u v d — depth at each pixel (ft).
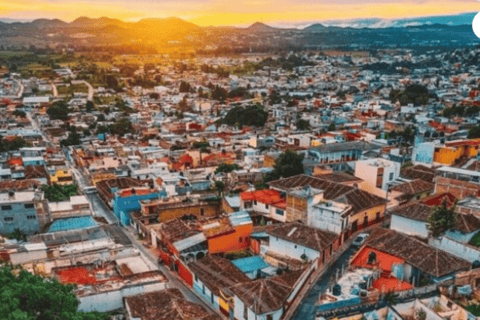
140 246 260.83
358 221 252.21
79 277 184.24
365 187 303.27
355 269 180.24
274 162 376.07
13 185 305.53
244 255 231.09
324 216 238.07
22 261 199.41
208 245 230.48
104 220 287.07
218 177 358.23
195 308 165.68
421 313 147.33
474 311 152.35
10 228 260.62
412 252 187.93
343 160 388.98
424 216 221.05
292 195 251.60
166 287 181.27
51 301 130.00
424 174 306.35
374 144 415.85
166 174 375.45
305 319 172.65
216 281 196.54
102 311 168.86
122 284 177.68
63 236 234.79
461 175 264.11
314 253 209.97
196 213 293.43
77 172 428.97
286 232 223.10
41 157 415.85
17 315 111.04
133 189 312.71
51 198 309.22
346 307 145.69
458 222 209.46
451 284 165.78
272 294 172.45
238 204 284.82
